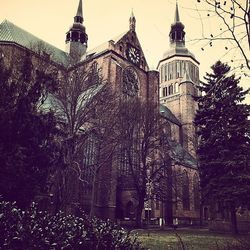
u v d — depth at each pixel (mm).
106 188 32219
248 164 23719
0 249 5988
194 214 48844
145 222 38688
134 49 46594
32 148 14727
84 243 6840
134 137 31938
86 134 25125
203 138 29453
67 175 20391
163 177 32625
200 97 30078
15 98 14742
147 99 39719
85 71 26391
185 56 71938
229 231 29531
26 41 41438
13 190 13133
